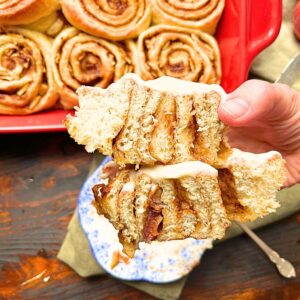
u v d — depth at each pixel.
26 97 0.32
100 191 0.22
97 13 0.32
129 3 0.32
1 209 0.32
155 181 0.21
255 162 0.22
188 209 0.22
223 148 0.22
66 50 0.32
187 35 0.33
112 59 0.32
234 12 0.31
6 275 0.31
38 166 0.32
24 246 0.32
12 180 0.32
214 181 0.21
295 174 0.29
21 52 0.32
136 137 0.21
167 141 0.21
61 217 0.32
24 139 0.33
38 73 0.32
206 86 0.22
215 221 0.22
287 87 0.24
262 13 0.29
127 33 0.32
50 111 0.33
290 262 0.32
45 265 0.31
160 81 0.22
